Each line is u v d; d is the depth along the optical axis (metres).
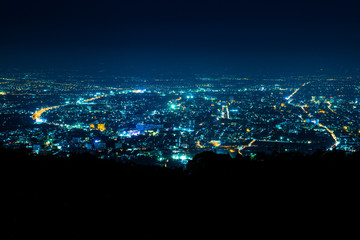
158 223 10.64
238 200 12.16
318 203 11.86
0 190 12.12
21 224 10.02
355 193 12.47
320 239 9.99
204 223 10.76
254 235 10.17
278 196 12.34
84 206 11.41
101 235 9.76
